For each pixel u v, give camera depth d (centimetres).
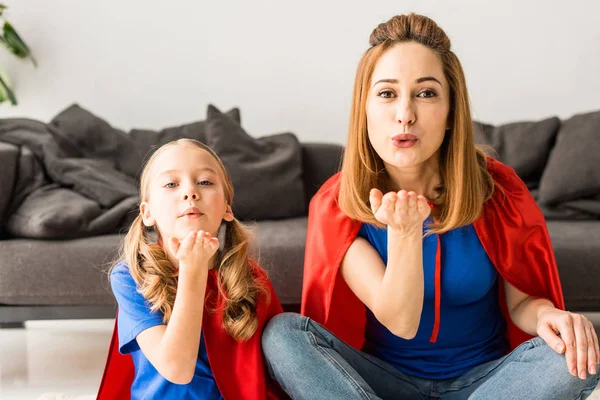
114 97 369
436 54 149
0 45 360
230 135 314
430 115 147
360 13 368
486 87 368
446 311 156
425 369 156
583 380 134
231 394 148
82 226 265
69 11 365
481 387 141
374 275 152
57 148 302
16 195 281
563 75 366
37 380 240
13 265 257
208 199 150
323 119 373
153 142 320
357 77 156
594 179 297
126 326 148
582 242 262
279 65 370
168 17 367
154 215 153
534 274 159
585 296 261
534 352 139
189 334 137
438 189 158
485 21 365
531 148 317
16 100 361
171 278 151
